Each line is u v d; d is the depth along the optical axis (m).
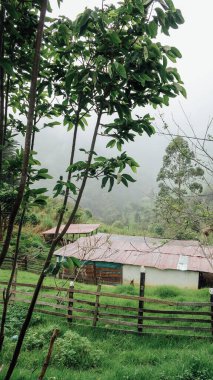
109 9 2.86
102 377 6.36
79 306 11.78
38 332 8.38
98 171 2.98
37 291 2.89
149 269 22.98
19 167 2.85
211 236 6.34
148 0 2.53
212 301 9.36
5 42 3.10
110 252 24.52
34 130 3.34
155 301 9.46
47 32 3.23
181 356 7.41
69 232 29.34
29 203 2.88
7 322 8.59
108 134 3.25
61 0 3.05
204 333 9.48
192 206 6.71
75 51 3.09
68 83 2.83
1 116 2.68
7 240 2.42
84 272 22.92
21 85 3.48
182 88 2.98
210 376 6.28
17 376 5.72
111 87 2.93
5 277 16.69
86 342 7.66
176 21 2.65
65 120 3.47
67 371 6.58
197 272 22.06
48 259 2.94
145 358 7.63
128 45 2.84
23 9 3.04
